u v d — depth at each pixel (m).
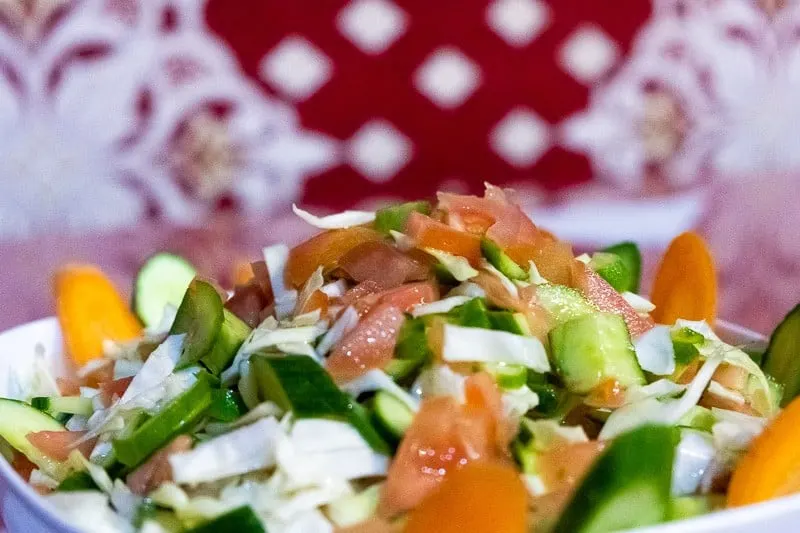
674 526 0.49
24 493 0.52
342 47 1.23
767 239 1.24
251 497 0.52
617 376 0.55
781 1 1.36
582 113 1.33
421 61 1.25
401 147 1.28
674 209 1.27
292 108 1.24
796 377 0.60
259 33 1.20
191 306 0.59
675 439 0.52
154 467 0.53
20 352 0.65
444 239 0.58
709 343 0.59
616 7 1.29
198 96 1.21
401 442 0.52
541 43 1.28
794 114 1.41
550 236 0.62
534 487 0.52
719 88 1.38
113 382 0.61
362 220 0.63
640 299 0.63
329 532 0.51
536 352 0.55
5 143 1.17
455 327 0.54
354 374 0.54
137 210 1.23
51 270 1.02
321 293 0.58
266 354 0.55
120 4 1.17
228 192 1.25
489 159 1.31
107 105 1.19
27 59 1.16
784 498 0.50
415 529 0.50
